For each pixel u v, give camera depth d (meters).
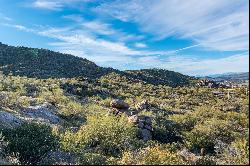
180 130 34.06
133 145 21.70
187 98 84.25
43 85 73.19
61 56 146.00
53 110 36.78
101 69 140.88
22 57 133.50
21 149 16.55
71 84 78.69
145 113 39.34
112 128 23.81
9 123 22.88
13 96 38.81
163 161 13.47
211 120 36.47
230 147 18.95
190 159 14.57
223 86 111.12
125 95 80.00
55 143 18.42
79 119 35.38
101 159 15.77
